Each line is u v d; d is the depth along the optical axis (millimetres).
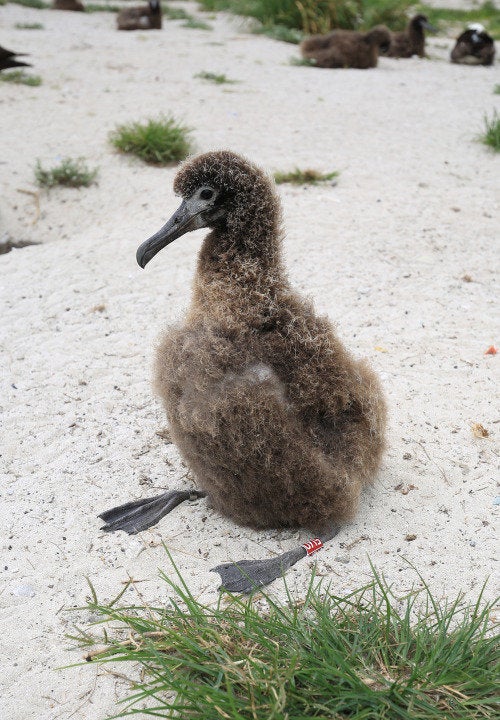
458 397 1036
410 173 1793
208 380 726
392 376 1083
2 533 828
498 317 1228
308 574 752
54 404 1050
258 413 721
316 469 754
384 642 656
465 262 1402
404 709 598
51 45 2979
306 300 800
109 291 1323
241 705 597
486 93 2539
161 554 793
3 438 983
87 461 941
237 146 1950
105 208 1678
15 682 664
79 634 707
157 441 974
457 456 926
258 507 794
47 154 1912
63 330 1219
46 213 1671
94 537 820
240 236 787
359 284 1326
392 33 3199
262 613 707
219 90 2459
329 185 1714
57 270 1391
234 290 770
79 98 2324
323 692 604
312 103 2361
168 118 2133
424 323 1214
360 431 787
